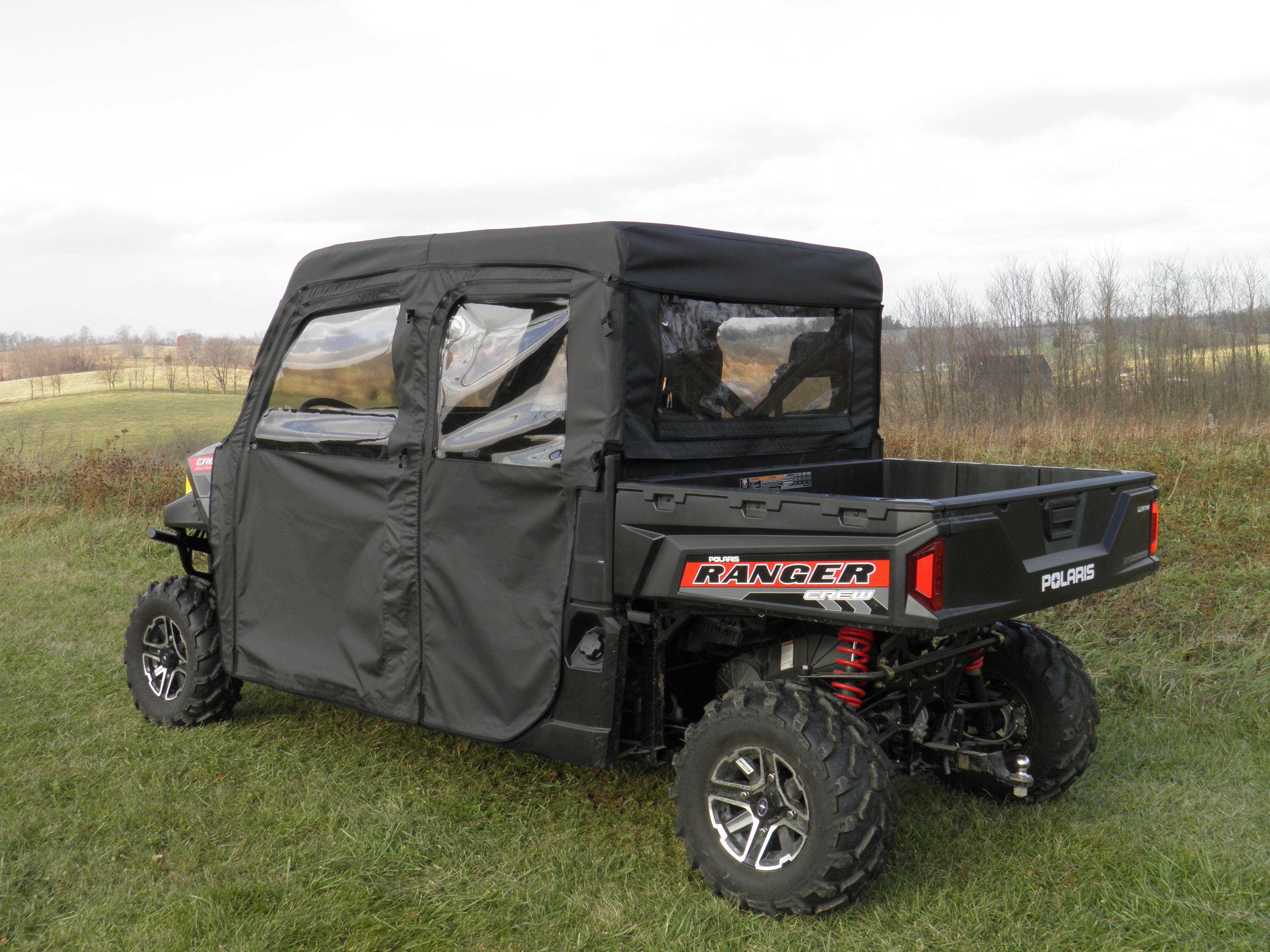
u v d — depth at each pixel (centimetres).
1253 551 605
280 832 330
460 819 342
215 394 3406
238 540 400
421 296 343
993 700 345
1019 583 267
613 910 281
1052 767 336
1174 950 259
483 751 405
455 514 332
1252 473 773
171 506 435
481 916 277
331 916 276
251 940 264
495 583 324
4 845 321
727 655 334
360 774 381
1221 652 479
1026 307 1991
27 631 593
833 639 308
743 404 353
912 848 317
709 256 328
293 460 379
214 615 428
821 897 265
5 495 1043
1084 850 310
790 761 270
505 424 320
